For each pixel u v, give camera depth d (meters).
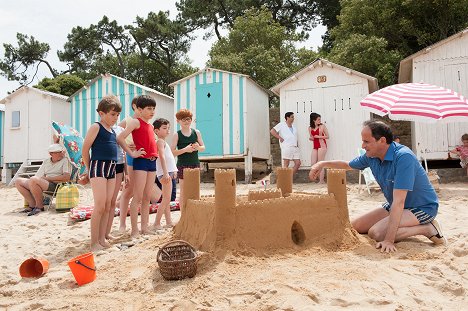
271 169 16.59
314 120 12.52
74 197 8.86
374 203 8.06
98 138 5.16
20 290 3.81
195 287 3.41
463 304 2.96
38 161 18.33
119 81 16.69
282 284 3.30
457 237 4.75
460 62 11.93
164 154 6.09
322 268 3.65
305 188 11.16
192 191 4.89
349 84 12.91
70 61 35.72
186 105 15.04
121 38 35.09
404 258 4.01
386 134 4.49
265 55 22.97
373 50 19.36
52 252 5.28
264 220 4.19
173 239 4.86
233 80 14.56
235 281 3.47
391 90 8.48
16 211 9.42
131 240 5.50
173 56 34.78
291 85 13.47
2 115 21.23
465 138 11.39
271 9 31.22
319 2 30.23
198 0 30.80
